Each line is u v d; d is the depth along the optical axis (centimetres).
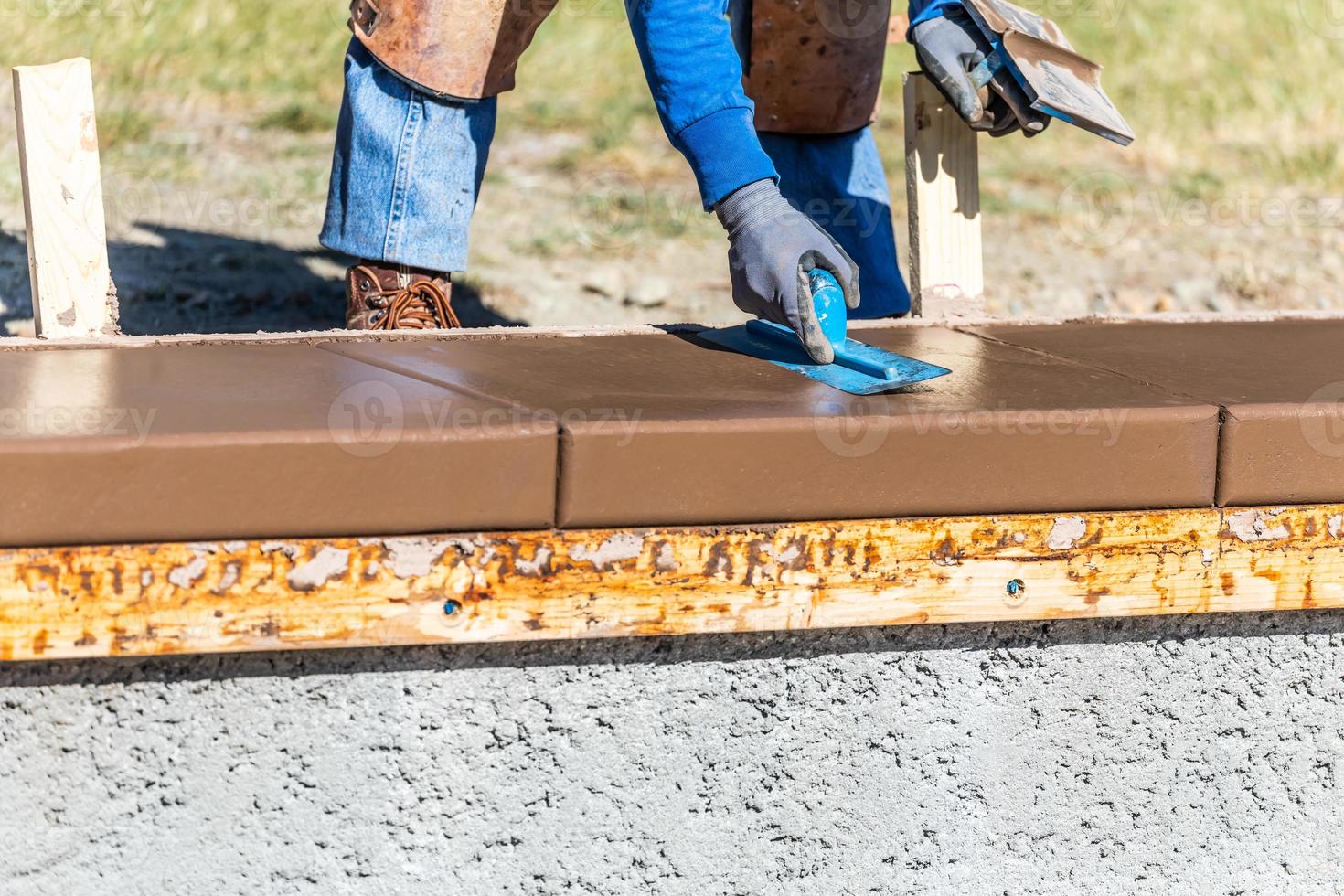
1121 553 468
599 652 464
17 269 902
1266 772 524
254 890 461
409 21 584
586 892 485
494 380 491
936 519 456
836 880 502
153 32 1552
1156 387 495
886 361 511
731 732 481
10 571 405
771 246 528
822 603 456
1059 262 1205
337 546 423
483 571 433
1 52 1441
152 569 414
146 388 466
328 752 455
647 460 433
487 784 468
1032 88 600
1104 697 504
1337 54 2003
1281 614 507
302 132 1350
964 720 495
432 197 614
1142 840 521
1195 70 1905
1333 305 1128
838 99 711
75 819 445
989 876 512
